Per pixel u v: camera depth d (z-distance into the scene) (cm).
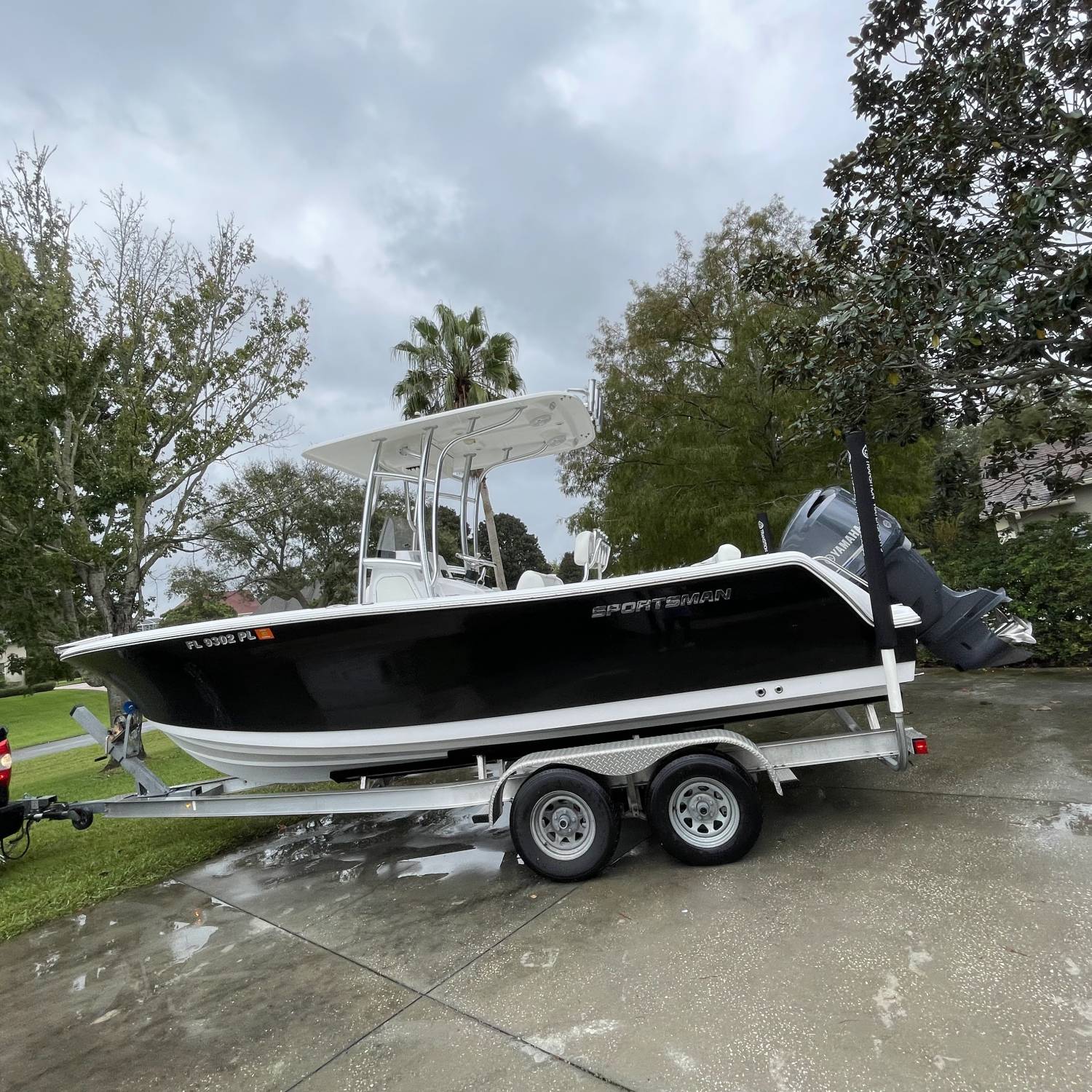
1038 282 448
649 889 349
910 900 304
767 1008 242
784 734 601
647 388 1039
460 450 519
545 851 368
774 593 364
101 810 472
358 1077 234
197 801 446
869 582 360
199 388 980
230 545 1808
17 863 521
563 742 413
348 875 427
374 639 380
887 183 561
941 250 534
